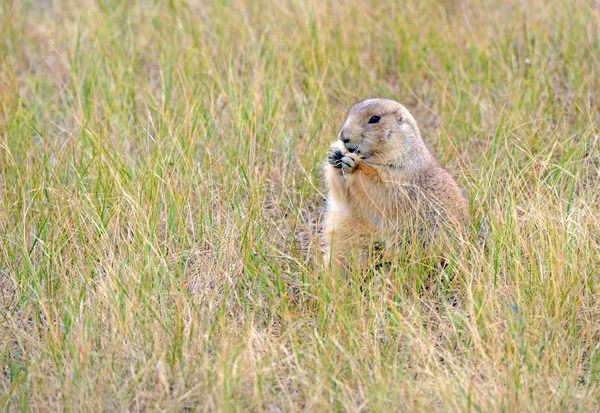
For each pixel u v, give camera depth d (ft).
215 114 43.65
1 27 55.11
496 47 49.29
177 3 54.70
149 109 44.39
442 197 36.11
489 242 34.40
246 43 49.90
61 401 27.81
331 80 47.62
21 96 46.06
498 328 30.58
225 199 37.83
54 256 33.45
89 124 43.01
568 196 36.76
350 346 29.40
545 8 50.75
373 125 35.35
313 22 50.47
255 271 33.71
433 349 29.19
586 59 47.39
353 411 26.63
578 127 42.86
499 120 42.19
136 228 34.50
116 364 28.94
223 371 27.40
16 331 30.83
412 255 33.78
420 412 26.61
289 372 28.84
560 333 30.09
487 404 26.76
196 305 31.73
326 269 33.65
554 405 27.20
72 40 52.47
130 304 30.22
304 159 41.50
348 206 36.11
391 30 51.67
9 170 39.45
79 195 36.94
